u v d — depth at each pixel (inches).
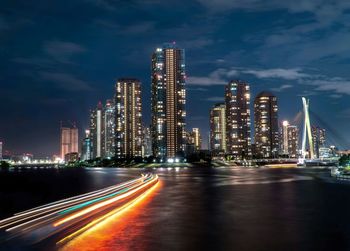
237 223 1764.3
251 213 2106.3
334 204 2554.1
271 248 1291.8
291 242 1379.2
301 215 2028.8
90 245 1277.1
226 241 1385.3
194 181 5610.2
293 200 2800.2
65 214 1866.4
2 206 3400.6
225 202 2662.4
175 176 7573.8
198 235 1487.5
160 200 2797.7
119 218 1893.5
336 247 1305.4
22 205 3491.6
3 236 1368.1
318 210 2240.4
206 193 3420.3
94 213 1973.4
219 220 1852.9
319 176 7303.2
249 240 1403.8
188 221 1819.6
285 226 1696.6
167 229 1603.1
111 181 6943.9
